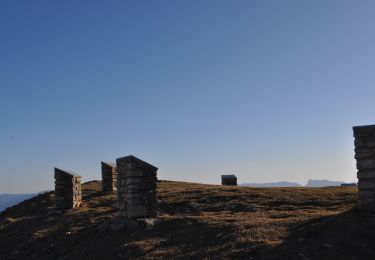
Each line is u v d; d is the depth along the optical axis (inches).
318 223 857.5
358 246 718.5
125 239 1031.6
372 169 854.5
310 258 703.7
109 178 1932.8
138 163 1165.1
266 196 1434.5
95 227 1198.3
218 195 1505.9
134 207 1141.7
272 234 856.3
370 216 815.7
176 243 928.9
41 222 1437.0
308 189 1600.6
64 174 1584.6
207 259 784.9
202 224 1023.0
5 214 1873.8
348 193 1385.3
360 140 868.0
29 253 1158.3
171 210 1405.0
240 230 915.4
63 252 1094.4
